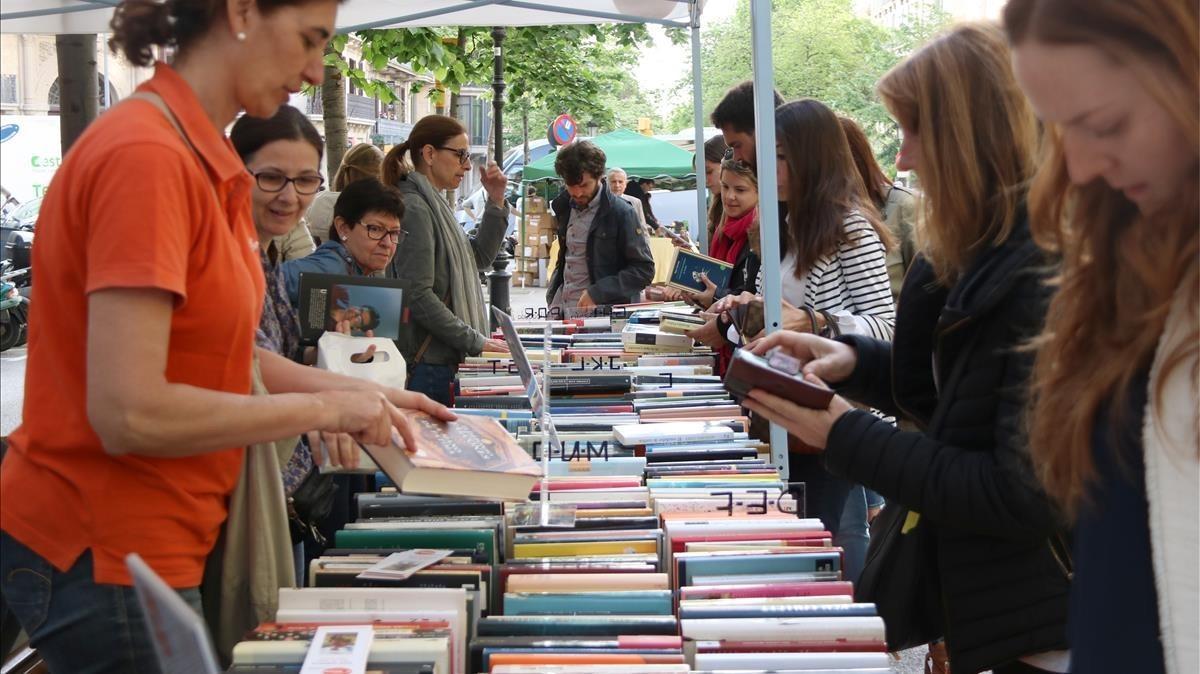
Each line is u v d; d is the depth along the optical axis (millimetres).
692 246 8695
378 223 3820
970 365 1811
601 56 18719
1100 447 1261
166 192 1558
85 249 1582
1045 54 1124
